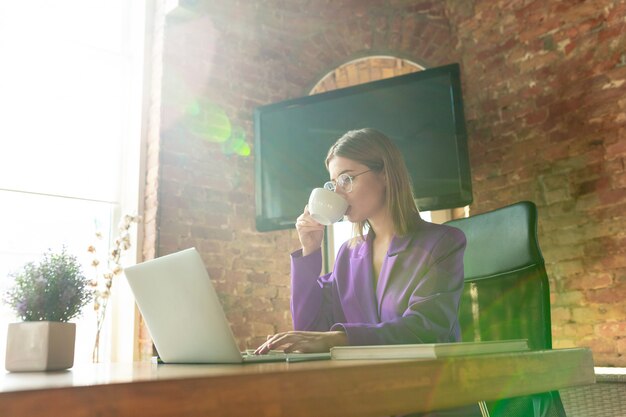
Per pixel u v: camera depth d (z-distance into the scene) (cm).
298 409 67
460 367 82
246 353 132
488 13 358
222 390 62
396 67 409
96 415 56
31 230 300
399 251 159
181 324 111
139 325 309
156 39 345
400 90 328
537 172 322
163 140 325
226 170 345
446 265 149
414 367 78
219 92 352
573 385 97
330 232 376
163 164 323
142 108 337
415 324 126
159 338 119
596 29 308
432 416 128
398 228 163
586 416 255
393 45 384
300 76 384
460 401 81
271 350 126
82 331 305
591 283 293
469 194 306
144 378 66
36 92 314
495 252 173
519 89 337
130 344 305
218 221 335
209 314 104
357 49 387
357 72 413
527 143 329
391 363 76
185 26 346
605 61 302
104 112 337
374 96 332
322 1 393
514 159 333
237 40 366
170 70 335
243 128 357
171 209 320
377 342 121
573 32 317
